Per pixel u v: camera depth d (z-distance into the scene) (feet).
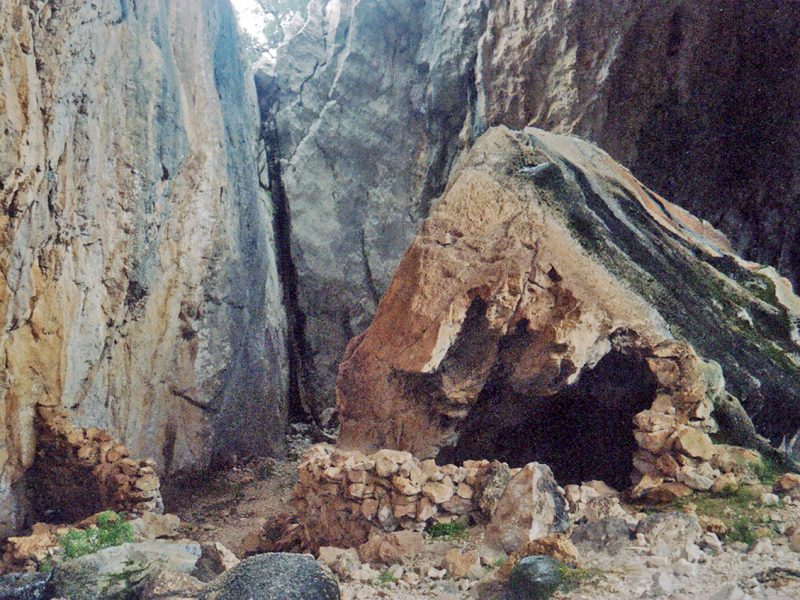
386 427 27.58
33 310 31.27
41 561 23.75
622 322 25.71
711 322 27.73
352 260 74.84
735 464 21.81
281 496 44.80
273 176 75.92
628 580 15.46
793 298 29.96
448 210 29.09
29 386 31.58
